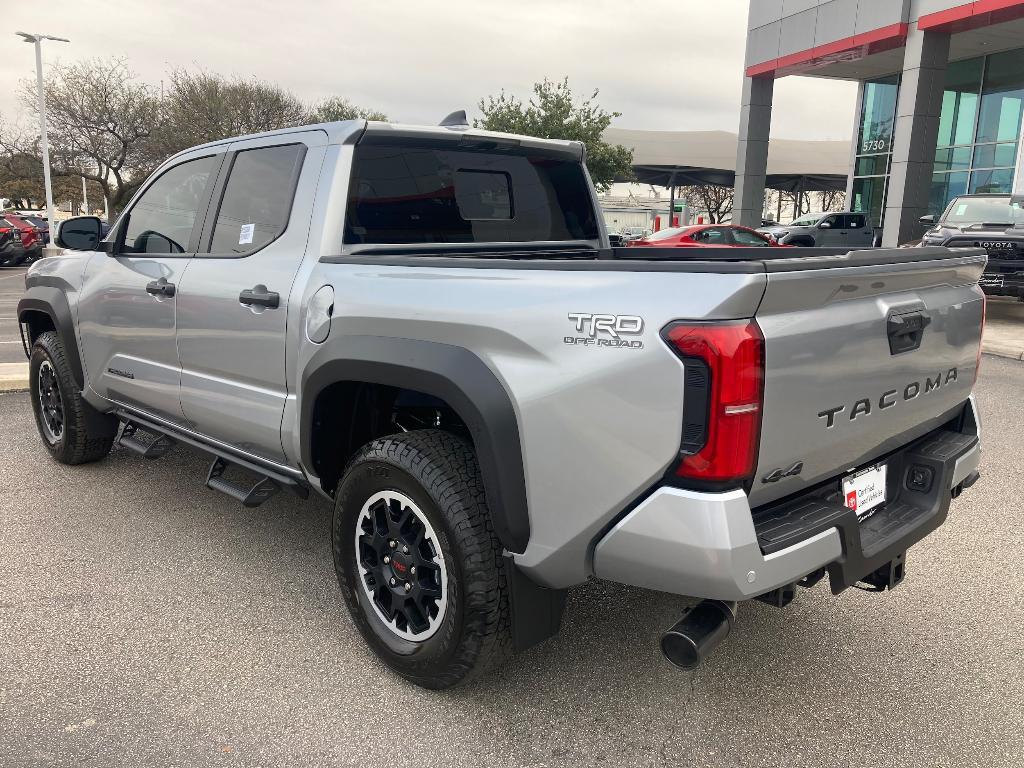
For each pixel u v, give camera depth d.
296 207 3.05
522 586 2.38
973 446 2.79
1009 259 10.82
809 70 21.78
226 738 2.40
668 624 3.12
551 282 2.17
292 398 2.97
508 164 3.62
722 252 3.79
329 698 2.61
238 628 3.04
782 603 2.19
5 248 21.14
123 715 2.49
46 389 4.88
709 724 2.50
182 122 36.59
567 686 2.69
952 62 21.56
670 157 39.62
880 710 2.57
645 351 1.95
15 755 2.30
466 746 2.38
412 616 2.64
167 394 3.68
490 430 2.24
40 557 3.64
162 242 3.80
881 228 24.27
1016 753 2.36
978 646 2.96
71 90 35.38
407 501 2.51
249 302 3.08
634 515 2.02
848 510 2.19
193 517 4.12
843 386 2.16
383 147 3.10
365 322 2.60
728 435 1.86
